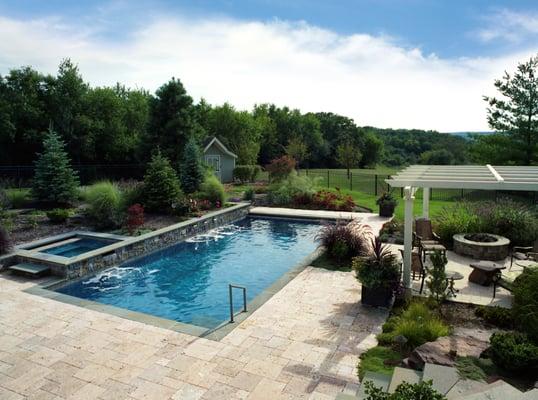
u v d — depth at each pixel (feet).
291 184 67.56
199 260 36.58
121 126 104.17
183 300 27.04
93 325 20.94
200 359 17.10
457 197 69.05
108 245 35.86
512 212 35.04
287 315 21.61
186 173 68.08
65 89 97.14
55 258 30.48
